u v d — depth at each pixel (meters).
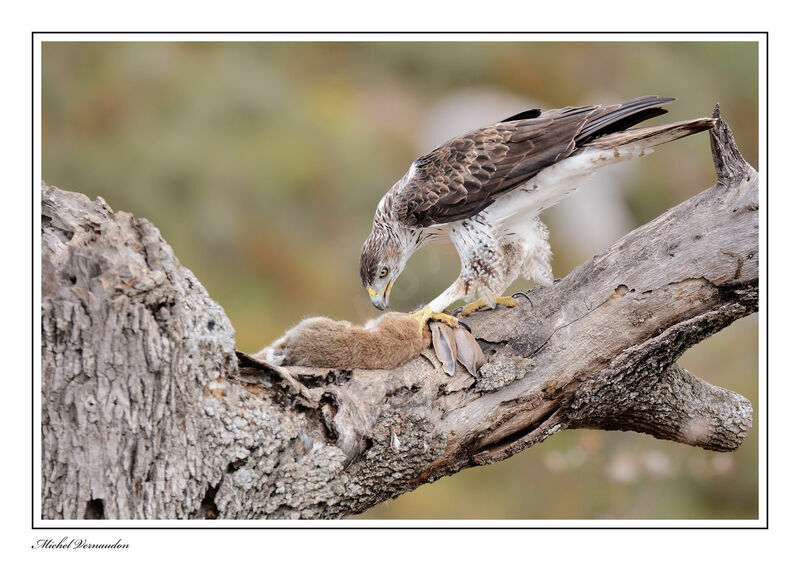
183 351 6.43
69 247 6.30
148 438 6.25
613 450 13.91
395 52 24.83
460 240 9.26
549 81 25.25
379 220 10.30
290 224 20.45
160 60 21.36
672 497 13.81
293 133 21.47
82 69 20.81
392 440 7.10
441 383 7.50
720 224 7.64
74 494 6.14
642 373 7.80
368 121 23.11
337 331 7.36
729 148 7.72
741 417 8.56
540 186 9.17
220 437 6.41
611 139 8.87
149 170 20.09
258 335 18.91
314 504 6.68
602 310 7.83
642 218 23.05
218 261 19.77
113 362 6.21
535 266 9.66
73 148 20.00
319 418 7.00
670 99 9.06
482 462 7.80
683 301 7.68
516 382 7.66
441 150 9.65
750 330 17.52
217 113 21.17
